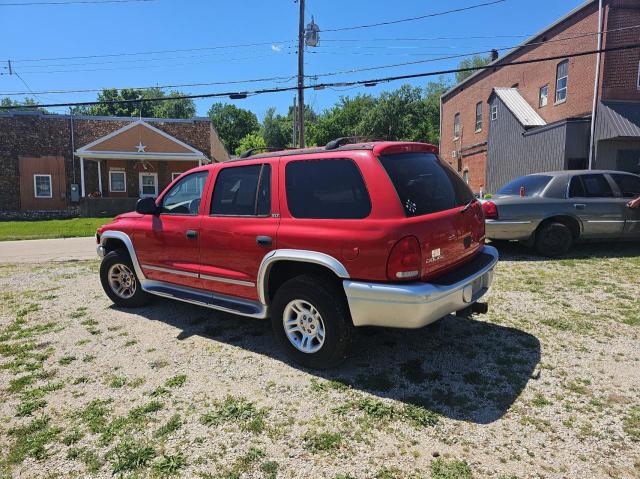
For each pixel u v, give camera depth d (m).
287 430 2.84
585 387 3.25
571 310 4.88
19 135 24.11
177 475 2.45
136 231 5.06
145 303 5.54
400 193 3.20
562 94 19.53
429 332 4.37
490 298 5.36
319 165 3.57
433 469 2.44
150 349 4.18
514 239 7.65
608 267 6.71
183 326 4.79
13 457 2.64
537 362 3.66
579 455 2.52
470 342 4.10
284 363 3.80
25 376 3.67
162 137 23.56
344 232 3.29
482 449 2.60
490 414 2.95
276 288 3.99
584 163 17.08
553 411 2.95
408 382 3.40
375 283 3.18
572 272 6.49
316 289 3.45
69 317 5.21
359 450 2.63
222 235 4.11
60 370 3.78
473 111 27.91
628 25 16.64
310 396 3.25
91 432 2.87
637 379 3.35
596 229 7.54
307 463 2.53
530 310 4.91
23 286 6.89
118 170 24.70
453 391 3.25
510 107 20.92
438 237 3.29
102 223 17.81
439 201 3.54
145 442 2.75
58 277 7.55
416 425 2.85
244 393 3.32
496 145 22.22
